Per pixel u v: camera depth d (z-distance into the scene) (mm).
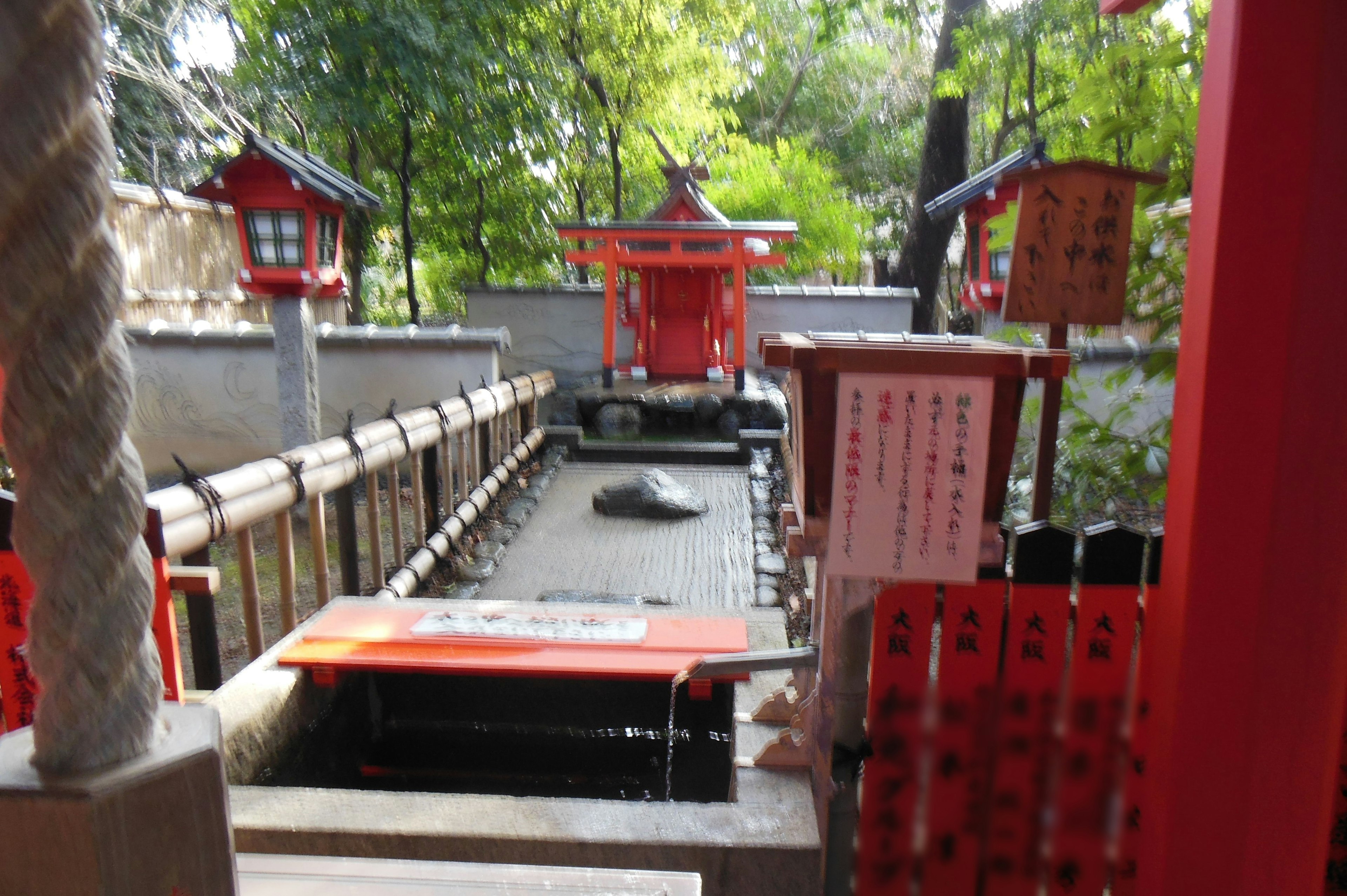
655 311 10500
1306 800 1861
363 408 7414
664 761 3375
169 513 2953
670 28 10695
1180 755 1894
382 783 3359
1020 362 1830
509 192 10664
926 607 2160
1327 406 1722
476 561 5496
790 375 2166
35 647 829
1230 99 1663
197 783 876
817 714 2283
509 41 9172
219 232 8977
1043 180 2330
